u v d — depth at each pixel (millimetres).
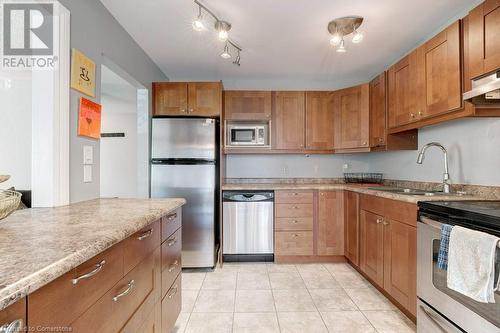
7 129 1513
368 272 2371
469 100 1539
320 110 3281
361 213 2520
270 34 2289
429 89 1921
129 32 2236
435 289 1447
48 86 1350
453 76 1687
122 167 5457
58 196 1381
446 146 2168
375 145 2842
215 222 2875
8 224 990
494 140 1728
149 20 2049
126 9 1897
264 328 1742
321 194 2957
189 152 2783
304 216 2945
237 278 2549
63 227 950
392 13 1967
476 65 1505
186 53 2680
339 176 3580
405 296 1801
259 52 2658
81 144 1566
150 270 1271
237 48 2557
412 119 2131
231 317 1874
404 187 2742
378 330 1716
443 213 1370
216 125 2898
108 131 5477
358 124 3041
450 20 2053
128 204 1509
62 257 651
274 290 2289
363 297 2156
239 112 3215
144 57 2641
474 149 1886
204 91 2920
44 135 1348
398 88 2355
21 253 675
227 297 2164
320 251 2943
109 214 1196
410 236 1735
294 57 2789
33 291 564
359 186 2885
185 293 2238
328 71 3213
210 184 2789
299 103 3273
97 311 825
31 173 1409
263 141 3227
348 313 1918
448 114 1782
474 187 1873
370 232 2330
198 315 1900
